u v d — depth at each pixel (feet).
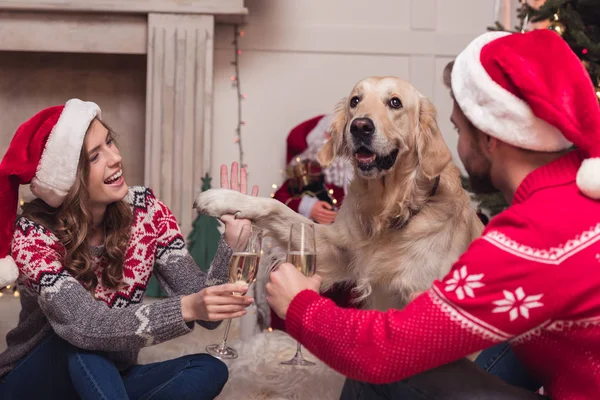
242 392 6.72
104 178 5.72
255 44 12.84
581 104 3.81
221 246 5.99
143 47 11.74
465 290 3.63
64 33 11.57
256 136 12.91
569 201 3.70
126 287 5.94
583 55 8.12
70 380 5.64
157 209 6.29
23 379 5.62
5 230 5.45
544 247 3.58
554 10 8.13
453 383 4.09
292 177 11.62
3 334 8.98
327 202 11.36
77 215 5.65
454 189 6.92
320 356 4.00
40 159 5.53
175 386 5.41
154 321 5.22
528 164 4.13
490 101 4.00
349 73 13.03
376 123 6.65
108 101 12.58
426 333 3.67
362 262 6.85
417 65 13.11
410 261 6.66
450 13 13.15
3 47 11.48
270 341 8.03
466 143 4.34
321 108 12.98
